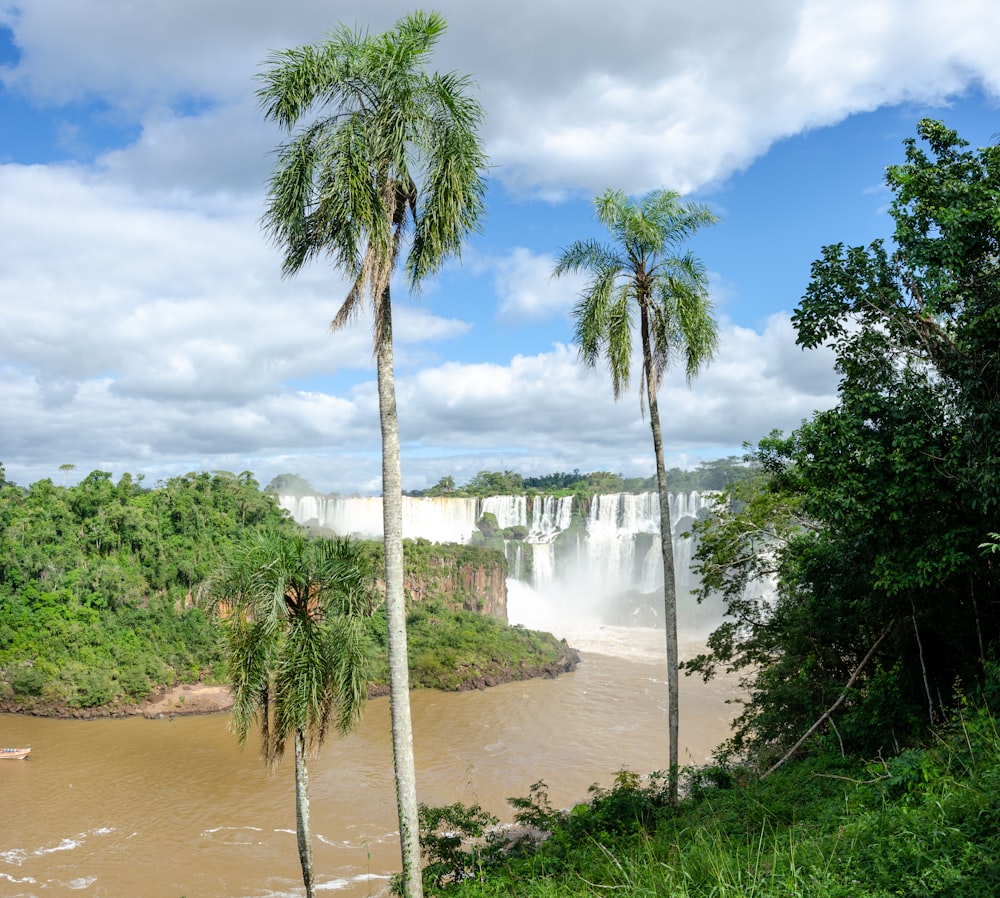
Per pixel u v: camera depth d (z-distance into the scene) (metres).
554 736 51.91
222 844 35.53
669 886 8.07
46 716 60.19
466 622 79.25
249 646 16.80
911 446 13.73
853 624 19.64
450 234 13.10
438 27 12.54
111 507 76.25
